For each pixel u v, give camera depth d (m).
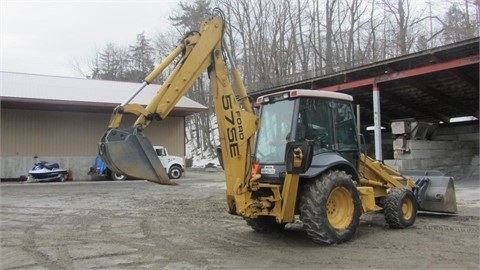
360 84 16.89
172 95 6.73
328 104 7.56
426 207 9.32
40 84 25.14
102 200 13.93
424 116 21.78
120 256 6.55
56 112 23.55
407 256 6.22
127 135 6.35
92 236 8.11
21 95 21.94
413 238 7.40
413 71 15.14
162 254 6.62
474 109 20.92
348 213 7.09
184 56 6.91
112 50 68.25
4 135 22.25
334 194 7.01
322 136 7.36
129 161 6.29
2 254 6.77
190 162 37.81
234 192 6.96
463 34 31.09
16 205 12.78
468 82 15.56
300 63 37.59
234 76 7.39
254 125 7.20
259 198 7.04
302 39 37.66
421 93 18.89
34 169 21.64
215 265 5.94
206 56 7.02
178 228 8.78
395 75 15.71
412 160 18.70
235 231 8.34
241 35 40.75
